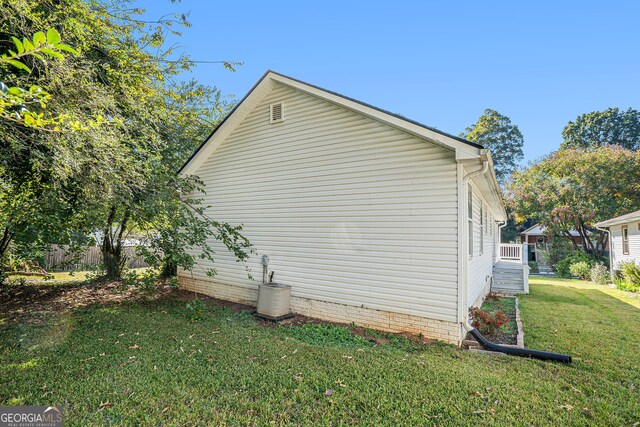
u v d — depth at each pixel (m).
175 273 10.05
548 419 2.94
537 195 22.98
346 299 6.26
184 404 3.12
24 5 3.98
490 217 12.52
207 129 10.38
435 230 5.43
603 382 3.79
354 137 6.33
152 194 6.05
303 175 7.00
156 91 7.13
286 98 7.37
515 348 4.82
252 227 7.81
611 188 20.83
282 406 3.10
